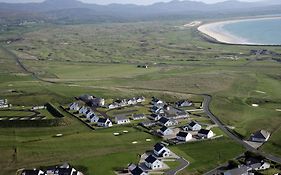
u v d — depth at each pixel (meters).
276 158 145.75
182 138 166.62
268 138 167.38
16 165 140.88
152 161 137.50
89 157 147.88
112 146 159.88
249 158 142.50
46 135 177.25
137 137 171.25
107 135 173.62
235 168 132.75
